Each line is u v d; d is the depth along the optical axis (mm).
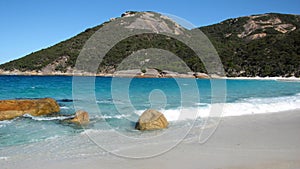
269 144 6816
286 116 10938
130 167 5211
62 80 28688
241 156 5863
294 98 16391
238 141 7062
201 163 5434
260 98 16312
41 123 9102
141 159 5648
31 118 9797
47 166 5281
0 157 5812
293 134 7883
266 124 9289
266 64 53406
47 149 6375
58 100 15211
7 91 20547
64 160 5609
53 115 10445
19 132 7957
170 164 5371
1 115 9586
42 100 11141
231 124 9195
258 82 36562
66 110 11594
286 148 6492
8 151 6211
